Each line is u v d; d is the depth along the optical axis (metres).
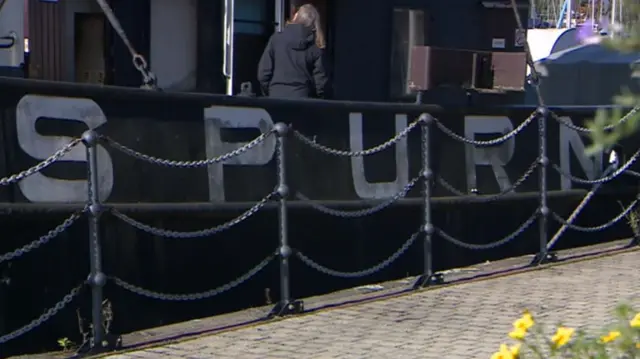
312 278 17.75
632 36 6.72
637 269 20.39
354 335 15.04
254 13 20.83
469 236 20.41
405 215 19.11
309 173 17.39
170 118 15.55
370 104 18.31
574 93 30.84
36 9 18.48
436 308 16.83
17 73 18.11
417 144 19.17
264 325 15.73
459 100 23.11
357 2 21.33
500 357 8.55
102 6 15.45
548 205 21.66
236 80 20.55
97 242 13.95
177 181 15.69
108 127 14.84
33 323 13.38
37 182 14.13
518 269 20.22
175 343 14.62
